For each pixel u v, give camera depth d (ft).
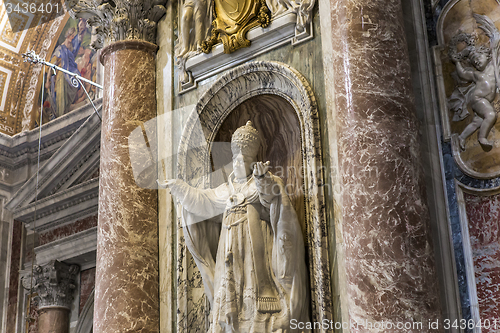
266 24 14.80
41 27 32.37
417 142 11.59
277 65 14.26
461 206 11.79
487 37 12.55
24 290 29.55
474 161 11.94
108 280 14.65
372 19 12.12
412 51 12.92
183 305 14.34
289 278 12.25
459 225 11.69
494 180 11.68
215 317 12.56
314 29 14.12
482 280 11.28
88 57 30.99
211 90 15.40
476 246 11.51
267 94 14.90
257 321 12.05
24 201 28.76
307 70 13.93
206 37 16.37
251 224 12.89
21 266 30.32
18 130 32.96
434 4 13.26
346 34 12.18
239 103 15.33
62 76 31.76
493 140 11.90
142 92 16.46
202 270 13.70
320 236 12.18
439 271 11.46
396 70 11.87
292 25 14.47
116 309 14.33
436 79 12.70
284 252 12.29
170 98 16.35
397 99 11.63
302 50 14.19
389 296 10.36
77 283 26.78
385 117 11.41
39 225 27.81
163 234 15.33
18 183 32.14
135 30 17.07
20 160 32.45
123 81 16.43
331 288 11.91
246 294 12.35
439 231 11.73
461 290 11.32
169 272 14.94
